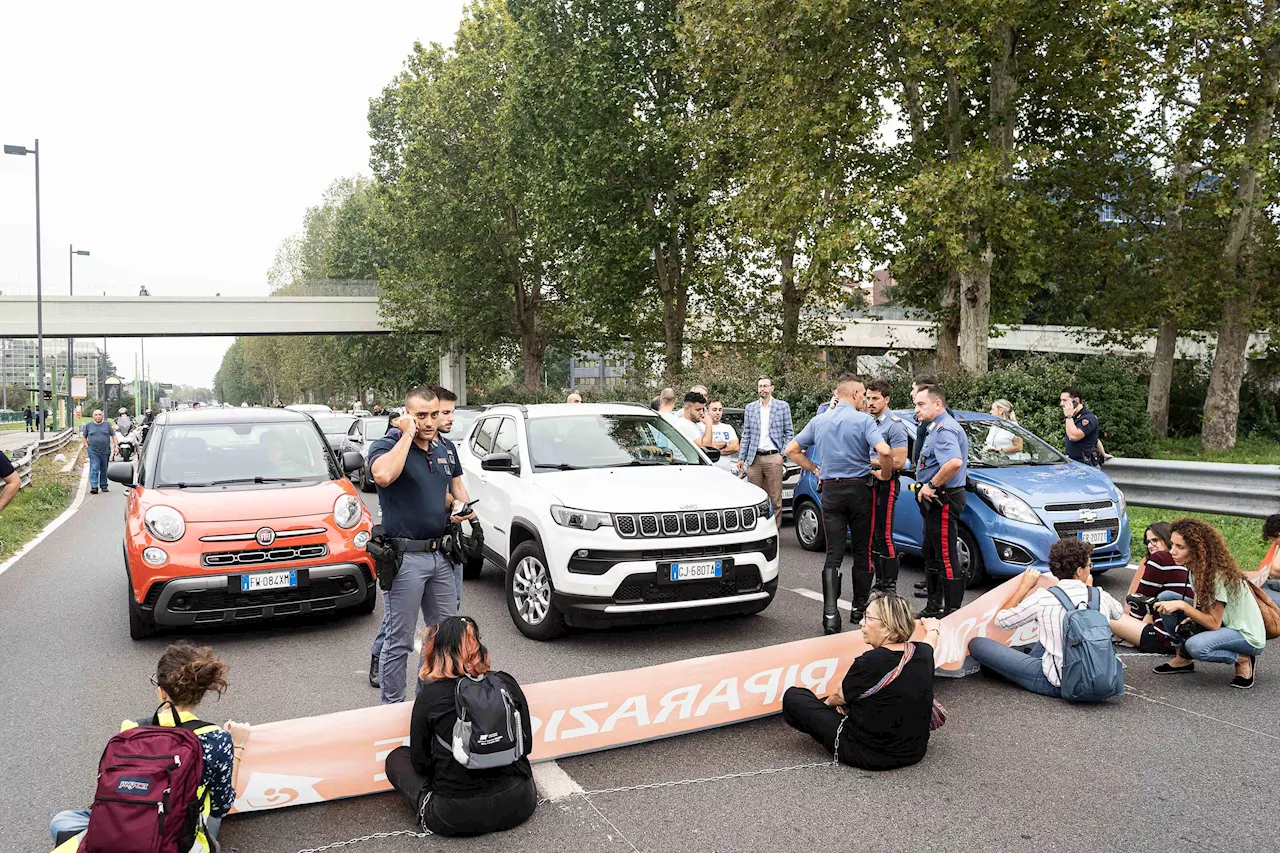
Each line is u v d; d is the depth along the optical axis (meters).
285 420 8.38
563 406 8.29
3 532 12.65
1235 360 23.83
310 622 7.42
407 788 3.79
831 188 18.64
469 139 38.34
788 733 4.86
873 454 7.00
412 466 4.82
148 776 2.87
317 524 6.85
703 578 6.24
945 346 21.91
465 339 42.06
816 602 7.88
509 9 32.44
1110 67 18.11
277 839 3.70
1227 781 4.16
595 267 28.38
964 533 8.30
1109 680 5.12
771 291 27.30
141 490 7.25
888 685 4.24
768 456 10.28
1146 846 3.55
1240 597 5.54
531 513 6.74
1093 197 22.38
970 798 4.00
